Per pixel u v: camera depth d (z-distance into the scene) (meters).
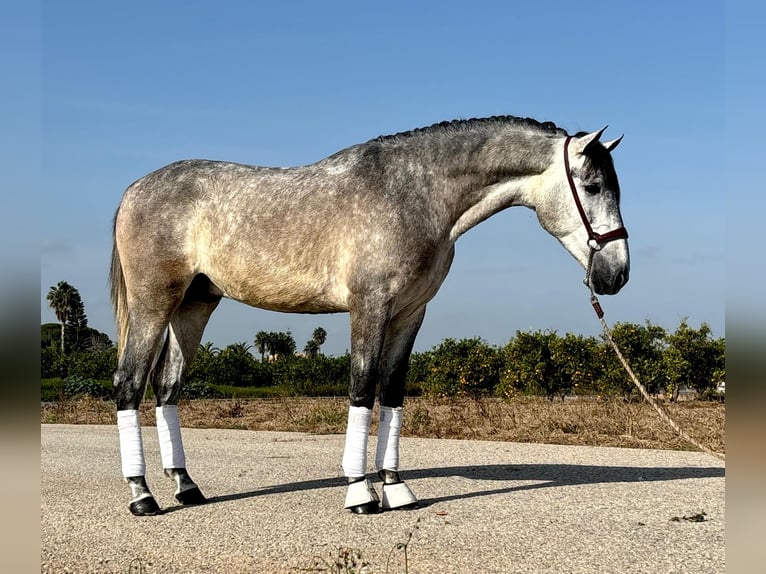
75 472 7.87
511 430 11.92
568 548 4.68
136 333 6.01
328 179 5.86
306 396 23.48
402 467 8.16
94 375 25.92
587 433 11.52
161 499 6.32
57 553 4.66
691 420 12.86
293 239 5.78
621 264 5.62
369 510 5.59
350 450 5.62
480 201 5.88
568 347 16.42
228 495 6.47
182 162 6.36
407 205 5.64
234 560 4.48
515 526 5.23
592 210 5.68
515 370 16.69
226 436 11.70
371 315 5.55
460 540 4.85
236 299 6.18
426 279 5.72
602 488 6.72
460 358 17.70
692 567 4.30
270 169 6.17
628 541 4.85
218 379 29.14
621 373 16.06
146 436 11.38
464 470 7.91
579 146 5.65
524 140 5.85
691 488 6.73
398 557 4.46
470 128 5.96
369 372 5.55
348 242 5.65
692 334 16.62
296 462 8.59
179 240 6.04
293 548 4.70
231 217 5.95
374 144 5.99
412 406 16.81
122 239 6.20
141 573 4.25
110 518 5.59
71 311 44.81
